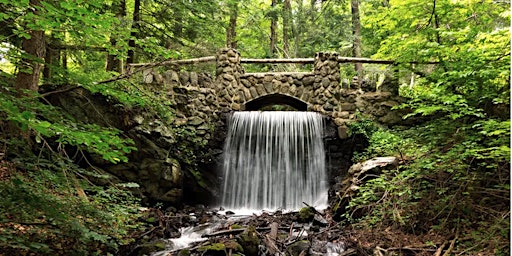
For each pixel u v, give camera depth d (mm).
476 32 5730
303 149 8992
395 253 4730
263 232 6078
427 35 6691
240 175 8953
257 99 9836
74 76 4238
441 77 6082
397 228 5484
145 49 4227
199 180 8609
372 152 8180
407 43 6684
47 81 4973
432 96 5637
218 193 8797
